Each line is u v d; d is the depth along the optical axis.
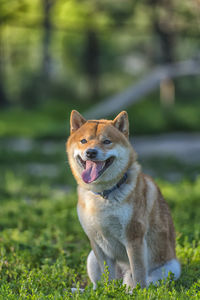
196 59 31.27
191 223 9.97
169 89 34.25
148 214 6.45
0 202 13.21
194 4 41.41
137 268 6.17
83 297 5.57
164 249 6.67
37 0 47.03
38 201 13.59
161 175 18.48
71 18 50.28
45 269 7.09
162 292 5.68
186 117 37.03
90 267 6.79
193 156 24.06
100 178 6.11
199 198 12.72
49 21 47.41
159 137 32.28
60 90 56.72
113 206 6.13
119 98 30.30
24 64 65.88
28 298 5.68
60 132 30.72
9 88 54.28
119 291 5.75
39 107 49.75
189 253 7.74
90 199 6.28
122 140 6.43
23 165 21.45
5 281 6.53
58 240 8.82
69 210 11.70
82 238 9.24
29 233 9.34
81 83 61.62
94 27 50.41
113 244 6.44
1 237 9.01
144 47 64.56
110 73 63.59
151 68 61.56
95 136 6.34
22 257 7.61
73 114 6.85
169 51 48.66
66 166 20.25
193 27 43.22
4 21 44.88
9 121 39.44
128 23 47.94
